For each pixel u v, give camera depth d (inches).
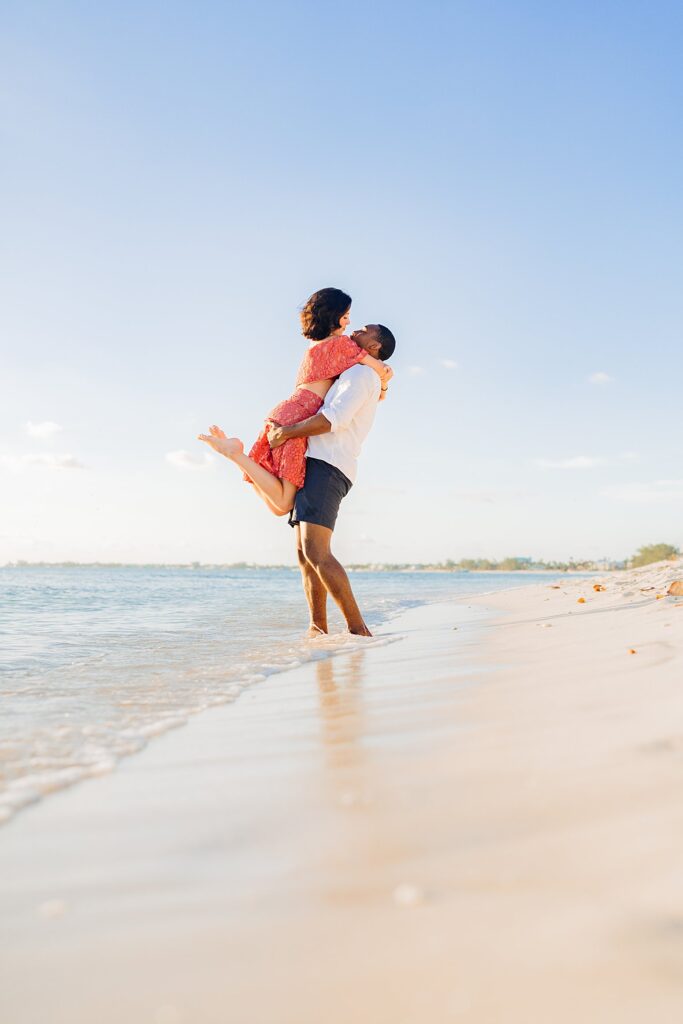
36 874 44.6
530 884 38.6
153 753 73.6
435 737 70.7
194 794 58.6
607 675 95.6
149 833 50.4
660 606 185.2
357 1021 28.7
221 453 175.0
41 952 35.1
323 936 34.9
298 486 178.4
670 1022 27.5
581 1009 28.5
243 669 130.5
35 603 359.6
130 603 367.9
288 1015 29.3
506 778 55.8
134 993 31.4
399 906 37.3
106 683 117.9
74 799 59.1
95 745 76.5
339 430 177.2
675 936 32.9
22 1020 29.8
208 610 317.1
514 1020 28.1
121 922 37.8
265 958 33.4
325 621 190.1
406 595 490.3
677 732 63.2
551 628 175.3
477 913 36.0
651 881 37.8
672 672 91.7
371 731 75.9
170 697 104.6
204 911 38.4
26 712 94.3
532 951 32.4
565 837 44.1
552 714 75.7
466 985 30.4
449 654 139.3
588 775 54.6
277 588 628.1
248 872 42.9
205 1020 29.3
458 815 49.3
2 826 53.1
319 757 67.2
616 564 1692.9
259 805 54.6
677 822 44.5
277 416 178.4
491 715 78.2
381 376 182.7
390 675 116.4
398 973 31.5
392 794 54.7
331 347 180.9
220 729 83.3
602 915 34.9
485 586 758.5
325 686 109.5
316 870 42.5
